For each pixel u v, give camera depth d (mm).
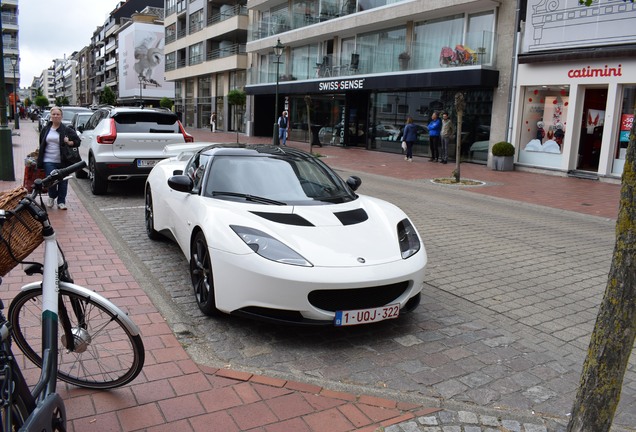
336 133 29391
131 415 2920
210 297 4184
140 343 2994
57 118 8070
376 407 3117
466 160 20938
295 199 4797
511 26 18844
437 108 22156
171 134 10031
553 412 3156
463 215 9969
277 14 33781
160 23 82750
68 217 7906
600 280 6035
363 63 25062
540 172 17688
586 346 4164
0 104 10766
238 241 3941
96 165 9500
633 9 14680
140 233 7137
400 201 11336
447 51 20359
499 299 5199
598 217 10555
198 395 3150
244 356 3721
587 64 15969
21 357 3402
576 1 16062
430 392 3330
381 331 4266
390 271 3928
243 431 2816
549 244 7809
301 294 3691
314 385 3330
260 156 5348
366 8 25406
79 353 3033
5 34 69562
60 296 2863
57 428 2262
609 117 15555
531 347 4086
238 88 43062
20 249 2432
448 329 4367
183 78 54406
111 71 106625
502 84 19203
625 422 3115
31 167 8141
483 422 2988
